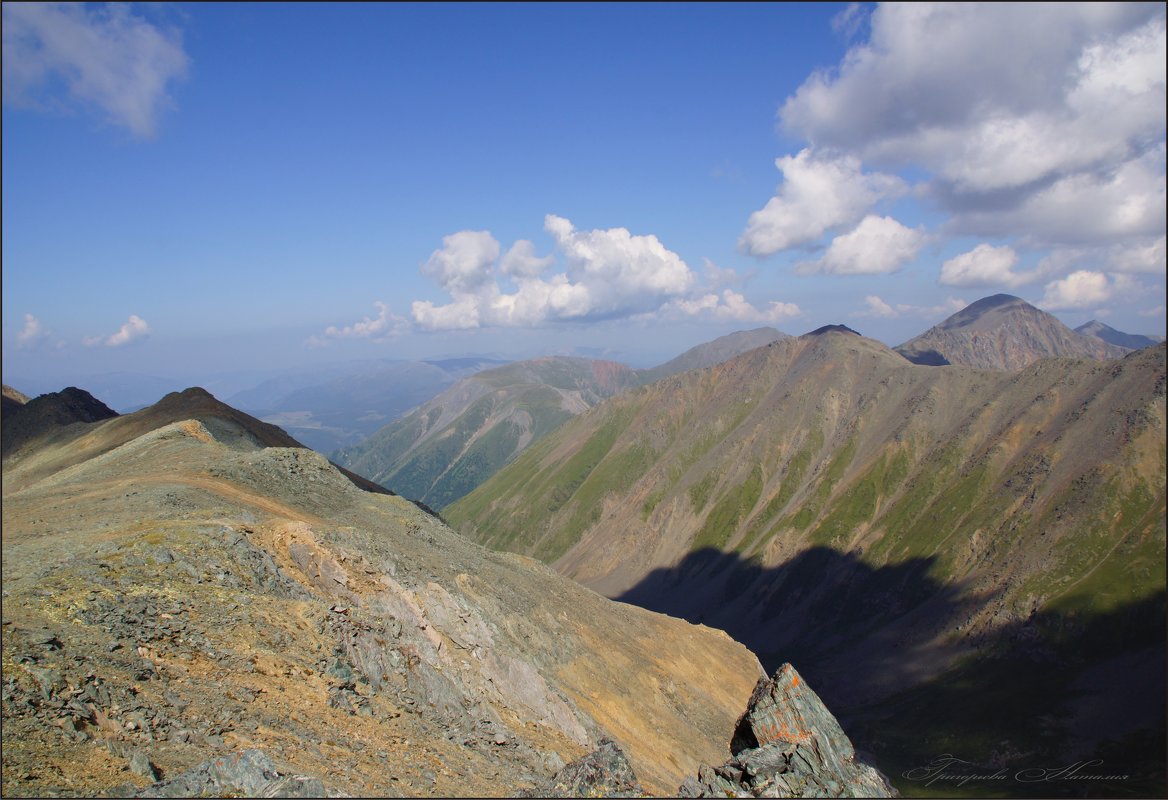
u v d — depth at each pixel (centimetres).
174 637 3159
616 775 2850
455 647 4969
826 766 3030
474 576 6681
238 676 3073
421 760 3012
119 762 2155
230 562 4147
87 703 2386
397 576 5309
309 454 8112
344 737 2933
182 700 2681
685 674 7894
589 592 8875
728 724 7300
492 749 3653
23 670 2403
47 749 2084
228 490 6328
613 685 6500
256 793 2114
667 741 6188
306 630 3772
